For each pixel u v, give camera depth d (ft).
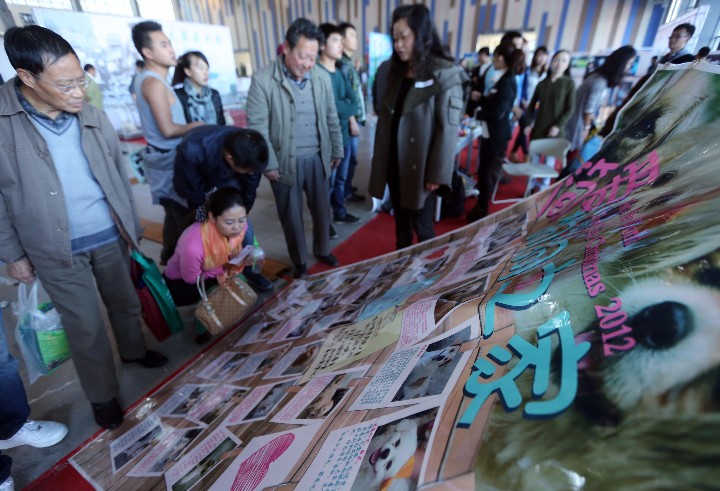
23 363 5.46
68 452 4.00
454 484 1.40
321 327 4.30
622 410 1.32
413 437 1.72
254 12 34.73
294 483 1.91
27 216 3.33
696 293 1.50
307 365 3.51
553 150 9.95
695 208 1.88
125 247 4.42
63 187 3.54
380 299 4.07
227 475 2.46
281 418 2.72
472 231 4.47
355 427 2.06
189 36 14.62
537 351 1.76
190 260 4.81
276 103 5.89
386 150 5.84
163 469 3.15
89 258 3.95
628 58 9.17
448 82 4.92
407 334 2.76
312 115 6.29
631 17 21.95
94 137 3.67
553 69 10.09
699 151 2.33
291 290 6.08
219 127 5.62
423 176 5.50
